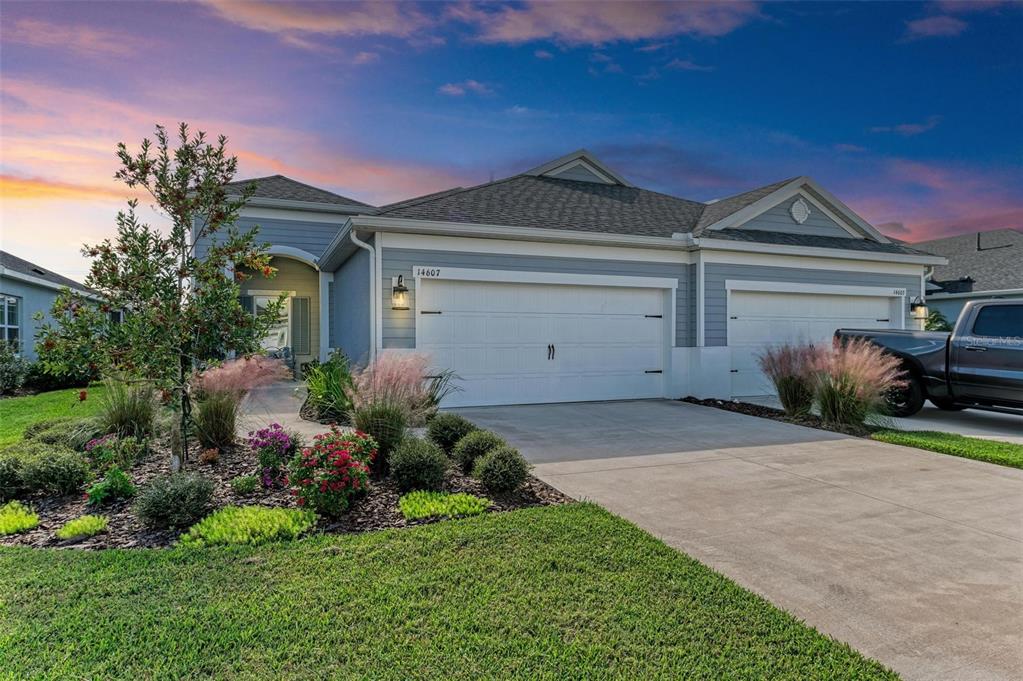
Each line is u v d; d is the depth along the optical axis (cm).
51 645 225
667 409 925
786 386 855
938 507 427
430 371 852
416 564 305
